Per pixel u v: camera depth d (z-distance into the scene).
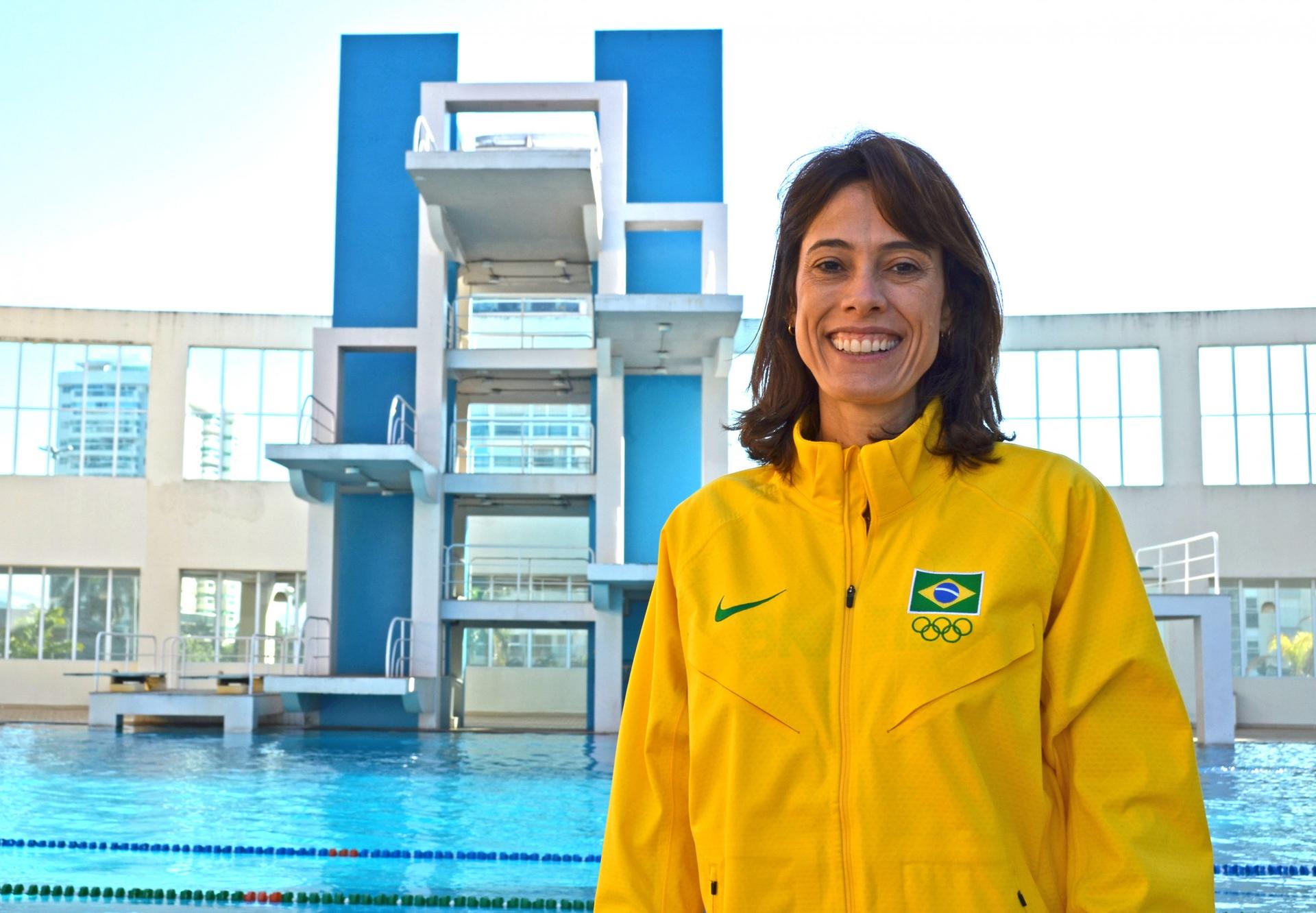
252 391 21.91
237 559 21.38
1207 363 20.81
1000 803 1.20
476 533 22.31
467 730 15.09
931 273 1.37
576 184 13.82
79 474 21.52
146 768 9.71
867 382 1.37
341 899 4.57
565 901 4.56
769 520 1.38
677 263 15.86
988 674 1.21
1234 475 20.48
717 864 1.28
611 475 14.92
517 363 15.33
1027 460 1.35
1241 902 4.63
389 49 16.02
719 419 15.13
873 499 1.31
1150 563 20.14
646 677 1.47
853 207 1.38
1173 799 1.21
